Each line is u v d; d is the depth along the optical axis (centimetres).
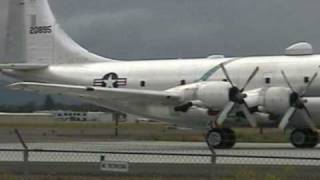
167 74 4741
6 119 16750
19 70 5394
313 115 4166
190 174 2262
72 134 7312
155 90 4775
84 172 2330
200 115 4197
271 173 2208
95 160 2722
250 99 4134
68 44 5394
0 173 2339
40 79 5369
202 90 4159
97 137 6362
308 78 4197
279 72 4297
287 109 4091
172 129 9888
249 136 6200
